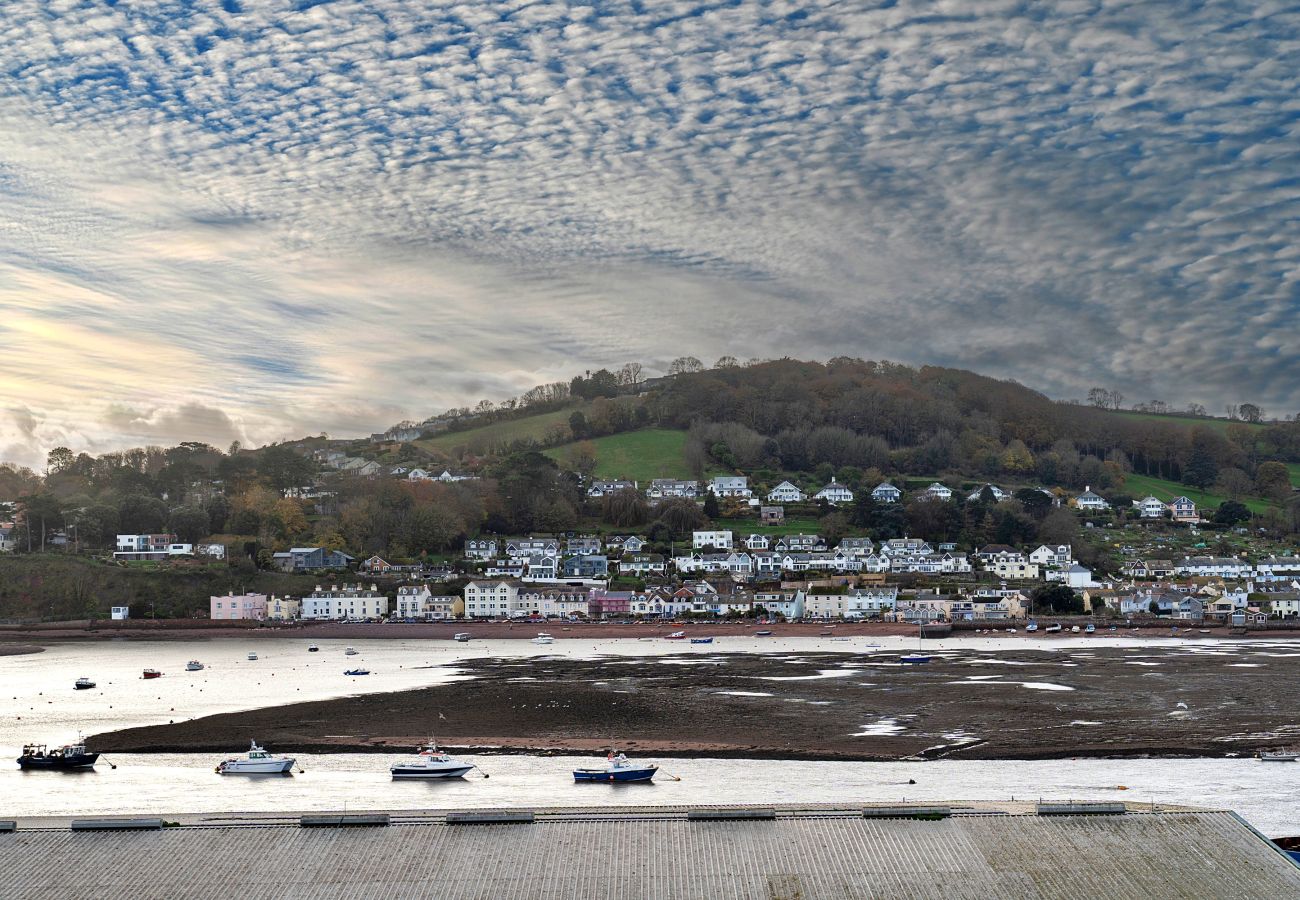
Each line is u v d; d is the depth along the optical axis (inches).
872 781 3427.7
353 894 2044.8
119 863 2143.2
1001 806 2445.9
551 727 4601.4
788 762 3806.6
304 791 3420.3
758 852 2169.0
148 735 4554.6
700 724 4633.4
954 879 2069.4
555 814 2374.5
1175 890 2041.1
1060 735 4259.4
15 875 2096.5
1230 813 2327.8
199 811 3068.4
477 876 2096.5
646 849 2186.3
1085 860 2130.9
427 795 3321.9
